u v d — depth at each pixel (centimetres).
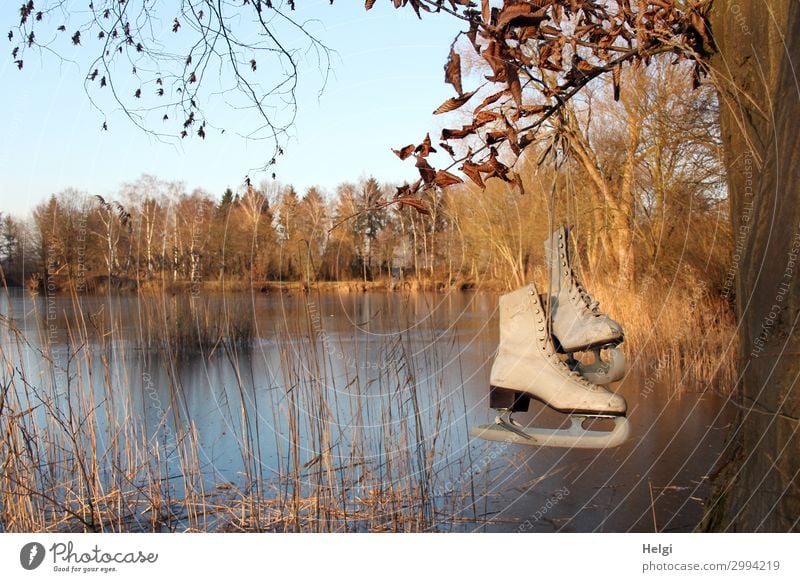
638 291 901
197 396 648
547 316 203
